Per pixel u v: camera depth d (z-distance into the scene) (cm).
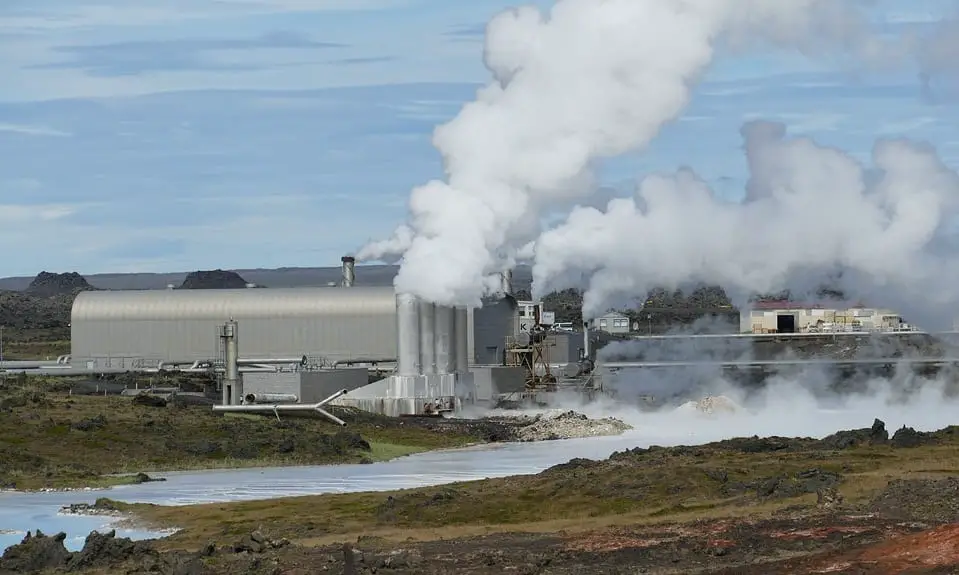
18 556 16112
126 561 16088
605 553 15412
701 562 14788
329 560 15288
